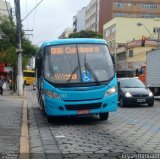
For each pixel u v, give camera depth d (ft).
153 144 33.78
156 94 100.94
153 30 305.12
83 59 49.39
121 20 302.25
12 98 108.68
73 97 47.52
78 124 48.96
